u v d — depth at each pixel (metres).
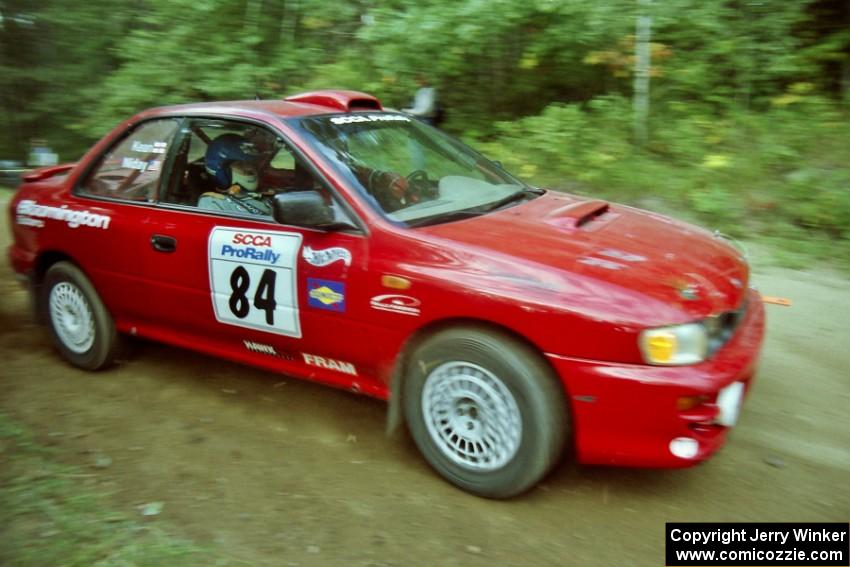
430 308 3.33
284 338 3.87
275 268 3.78
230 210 4.04
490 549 3.06
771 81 8.47
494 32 8.38
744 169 7.57
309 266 3.66
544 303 3.10
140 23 11.69
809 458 3.65
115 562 2.88
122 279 4.45
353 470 3.66
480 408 3.31
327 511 3.31
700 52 8.44
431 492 3.46
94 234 4.52
